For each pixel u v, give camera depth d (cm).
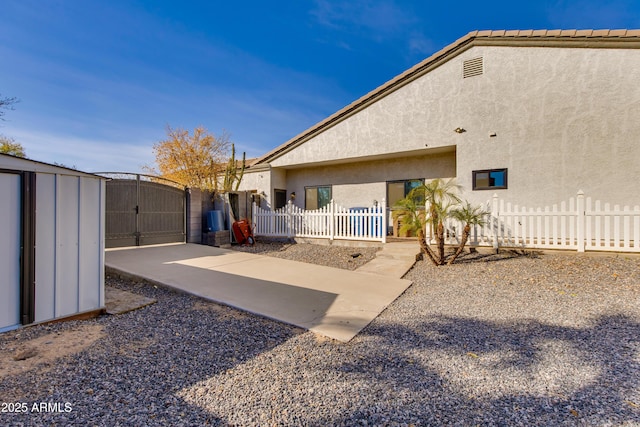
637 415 237
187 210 1134
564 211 789
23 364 304
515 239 846
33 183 392
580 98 886
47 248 405
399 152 1180
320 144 1359
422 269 777
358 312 484
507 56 968
